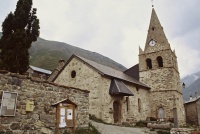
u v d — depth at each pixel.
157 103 28.38
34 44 132.50
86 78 21.23
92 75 20.89
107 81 20.73
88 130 11.57
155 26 32.97
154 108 28.36
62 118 9.82
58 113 9.69
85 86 21.02
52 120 9.65
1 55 16.80
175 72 30.30
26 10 18.38
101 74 20.20
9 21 17.86
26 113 8.63
